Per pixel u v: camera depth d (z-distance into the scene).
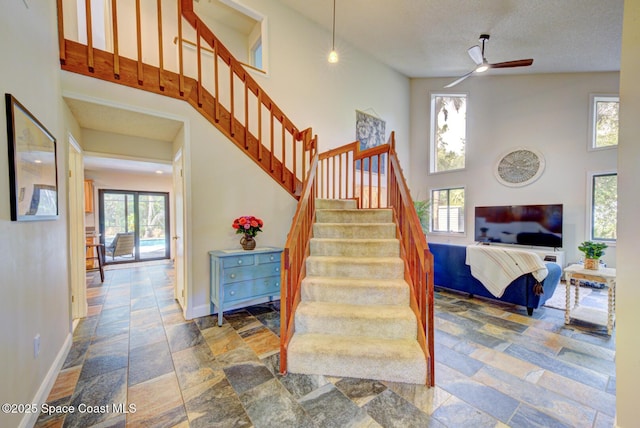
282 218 3.70
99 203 6.30
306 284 2.46
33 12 1.70
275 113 3.61
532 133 5.63
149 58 4.09
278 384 1.84
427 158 7.08
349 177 5.75
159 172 6.45
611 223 4.83
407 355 1.86
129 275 5.14
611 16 3.60
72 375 1.93
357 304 2.39
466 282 3.63
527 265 3.01
